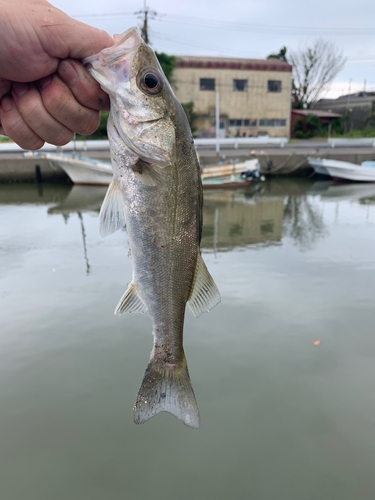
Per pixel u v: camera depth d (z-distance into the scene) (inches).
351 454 163.0
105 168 926.4
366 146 1513.3
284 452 164.9
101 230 88.3
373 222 599.2
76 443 169.3
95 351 230.1
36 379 206.4
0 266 370.3
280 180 1125.1
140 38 80.7
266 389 199.9
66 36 69.3
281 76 1669.5
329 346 234.7
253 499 144.7
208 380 207.0
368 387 199.9
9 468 157.2
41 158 985.5
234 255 417.4
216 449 167.3
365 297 299.0
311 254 418.6
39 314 271.6
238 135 1673.2
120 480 153.1
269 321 263.7
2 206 735.1
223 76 1593.3
